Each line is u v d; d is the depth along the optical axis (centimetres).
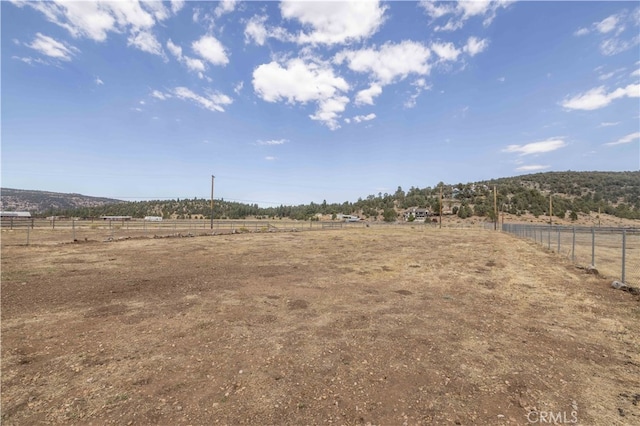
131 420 277
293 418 282
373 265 1236
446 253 1675
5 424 270
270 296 736
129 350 428
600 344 463
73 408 294
